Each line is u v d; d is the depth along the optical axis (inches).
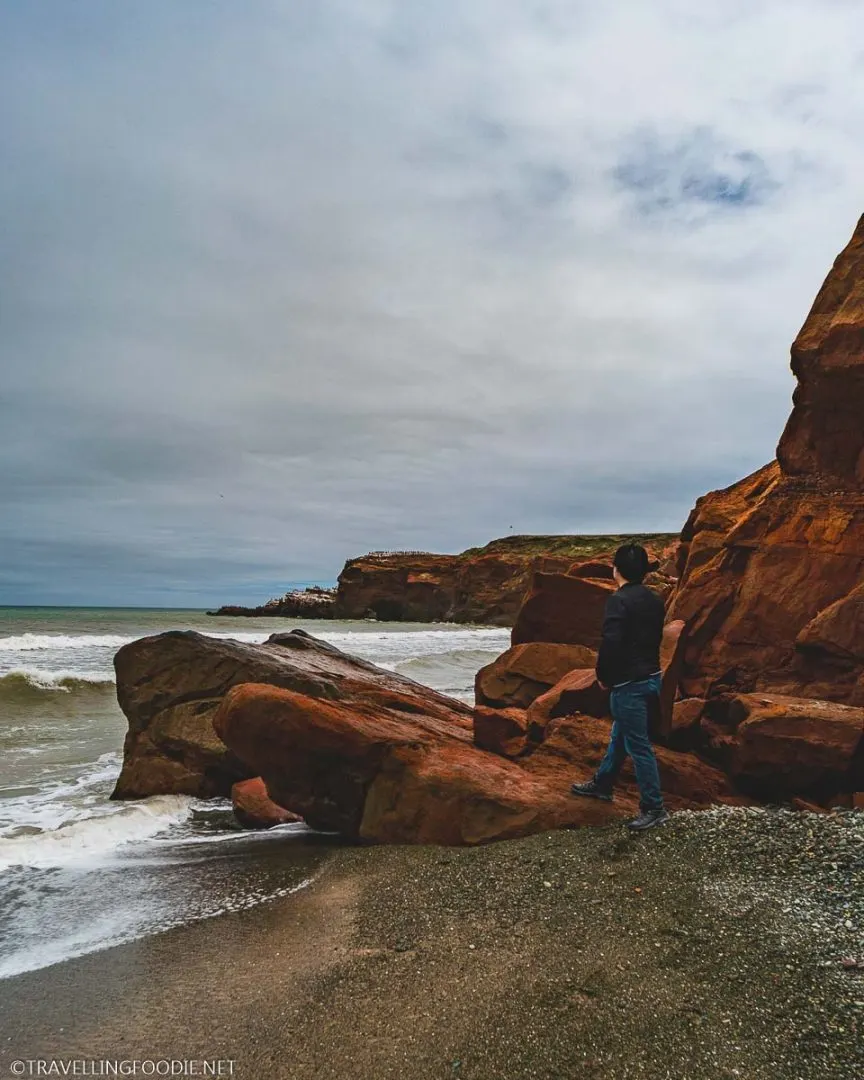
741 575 413.1
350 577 3649.1
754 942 152.1
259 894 219.0
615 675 236.8
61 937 188.9
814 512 395.2
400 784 264.1
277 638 484.1
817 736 279.0
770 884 180.2
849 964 140.3
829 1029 121.4
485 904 190.4
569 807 247.8
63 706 655.1
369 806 269.1
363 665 474.3
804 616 376.8
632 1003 134.6
